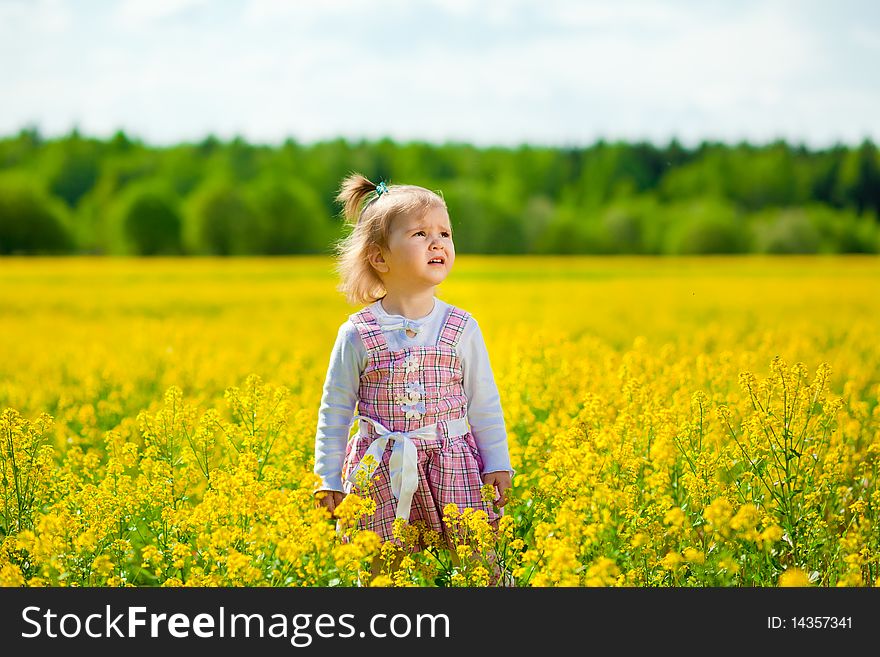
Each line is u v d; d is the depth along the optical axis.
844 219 71.94
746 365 10.02
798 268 47.34
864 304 27.39
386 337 5.78
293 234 75.88
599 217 78.06
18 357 16.03
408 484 5.62
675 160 85.75
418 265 5.77
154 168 86.88
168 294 33.88
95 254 77.88
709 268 48.16
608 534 5.73
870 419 8.16
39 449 6.81
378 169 86.88
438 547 5.73
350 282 6.13
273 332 20.30
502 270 46.25
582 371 9.79
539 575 4.80
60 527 5.59
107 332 21.22
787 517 5.88
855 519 6.01
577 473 5.78
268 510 5.65
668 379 9.45
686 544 5.71
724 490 6.27
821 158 80.25
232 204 75.62
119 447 7.42
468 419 6.05
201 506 5.72
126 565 6.00
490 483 5.90
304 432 7.84
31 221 74.44
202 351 15.30
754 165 82.44
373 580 5.37
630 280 39.53
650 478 6.09
